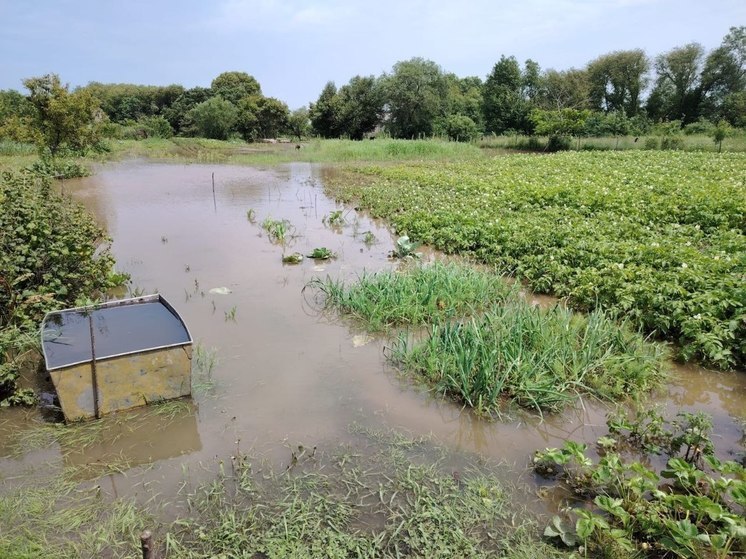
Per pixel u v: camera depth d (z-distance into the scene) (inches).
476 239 453.1
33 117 1055.0
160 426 200.4
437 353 248.5
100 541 144.5
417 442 193.9
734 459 187.8
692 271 307.1
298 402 218.7
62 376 191.2
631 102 2374.5
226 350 264.4
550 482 173.5
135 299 259.6
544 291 354.0
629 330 280.2
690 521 150.2
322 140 1966.0
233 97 2711.6
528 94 2233.0
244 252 453.1
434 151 1451.8
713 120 2182.6
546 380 222.8
